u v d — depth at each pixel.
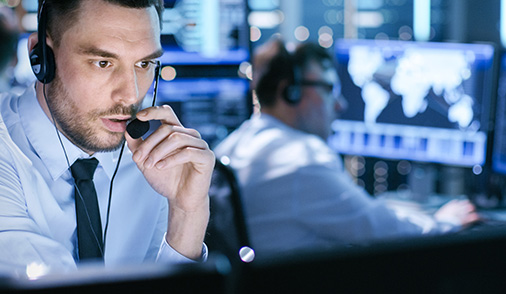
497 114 2.46
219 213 1.71
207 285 0.51
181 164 1.23
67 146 1.26
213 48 2.29
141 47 1.15
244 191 2.00
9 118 1.28
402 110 2.57
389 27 2.93
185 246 1.24
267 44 2.23
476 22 2.78
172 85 2.28
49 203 1.25
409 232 2.05
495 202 2.60
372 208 2.04
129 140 1.21
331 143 2.70
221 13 2.28
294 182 1.98
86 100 1.15
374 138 2.62
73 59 1.14
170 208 1.25
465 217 2.23
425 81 2.53
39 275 0.50
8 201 1.14
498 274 0.59
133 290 0.50
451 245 0.58
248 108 2.31
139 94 1.19
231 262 0.53
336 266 0.55
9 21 2.53
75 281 0.49
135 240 1.39
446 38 2.86
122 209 1.36
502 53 2.46
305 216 1.97
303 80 2.20
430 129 2.54
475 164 2.49
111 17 1.12
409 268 0.57
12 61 2.58
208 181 1.24
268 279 0.54
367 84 2.61
